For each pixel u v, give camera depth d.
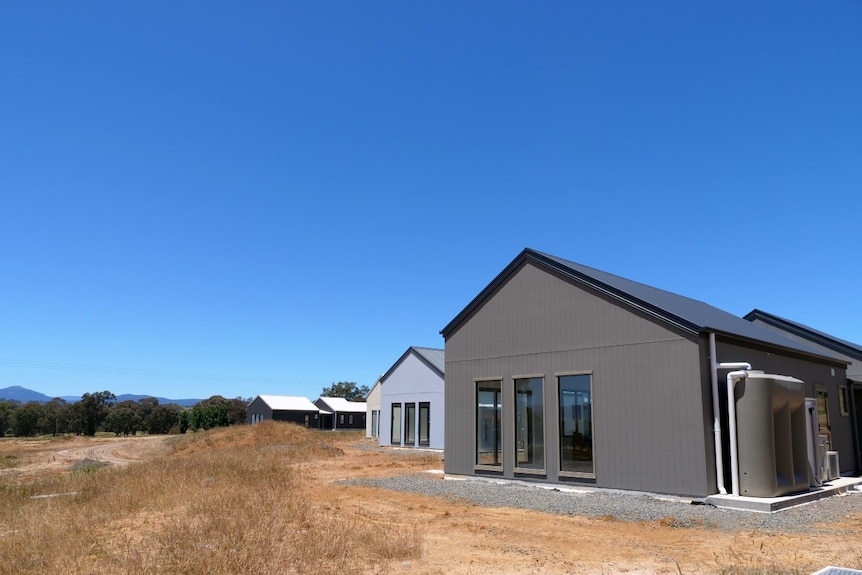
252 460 20.39
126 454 36.16
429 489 14.05
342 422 71.00
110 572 6.16
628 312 13.27
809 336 21.67
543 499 12.38
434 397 31.55
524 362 15.23
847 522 9.98
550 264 14.91
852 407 19.14
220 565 6.22
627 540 8.61
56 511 10.28
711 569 6.91
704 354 12.25
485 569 6.91
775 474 11.64
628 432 12.95
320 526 8.60
